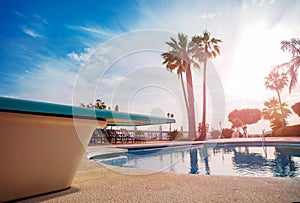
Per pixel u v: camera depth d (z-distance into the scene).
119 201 1.37
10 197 1.34
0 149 1.28
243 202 1.31
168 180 1.97
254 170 3.90
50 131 1.48
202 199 1.38
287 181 1.84
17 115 1.30
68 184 1.69
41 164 1.47
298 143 8.66
